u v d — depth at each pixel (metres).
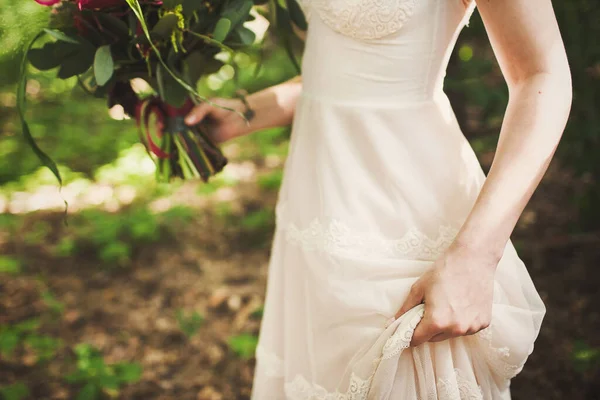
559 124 1.11
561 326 2.82
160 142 1.60
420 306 1.13
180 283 3.53
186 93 1.45
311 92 1.37
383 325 1.23
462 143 1.31
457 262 1.10
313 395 1.36
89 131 5.65
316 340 1.34
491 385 1.27
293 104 1.69
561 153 3.21
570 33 2.94
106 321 3.19
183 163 1.61
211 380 2.75
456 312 1.09
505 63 1.15
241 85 4.77
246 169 5.09
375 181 1.29
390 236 1.27
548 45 1.11
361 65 1.26
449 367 1.19
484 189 1.12
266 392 1.51
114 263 3.74
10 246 3.94
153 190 4.66
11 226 4.18
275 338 1.51
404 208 1.27
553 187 4.01
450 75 3.37
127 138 5.50
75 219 4.27
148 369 2.83
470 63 3.32
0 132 5.57
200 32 1.44
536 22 1.09
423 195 1.26
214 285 3.50
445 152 1.28
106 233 3.94
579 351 2.61
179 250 3.88
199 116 1.59
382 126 1.27
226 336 3.04
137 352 2.95
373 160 1.29
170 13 1.32
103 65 1.34
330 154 1.31
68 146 5.36
